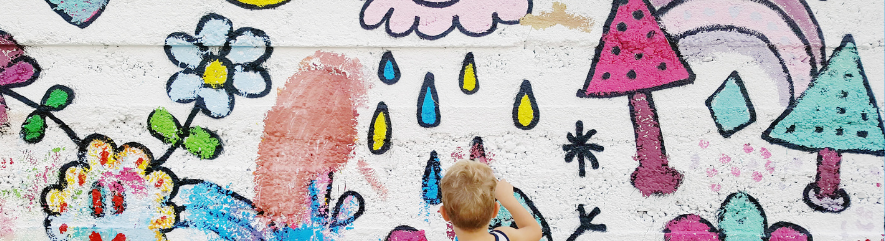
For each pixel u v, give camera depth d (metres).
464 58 2.16
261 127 2.17
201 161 2.17
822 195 2.13
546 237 2.16
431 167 2.16
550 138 2.15
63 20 2.15
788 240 2.13
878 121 2.12
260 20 2.15
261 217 2.17
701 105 2.14
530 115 2.15
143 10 2.15
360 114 2.17
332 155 2.18
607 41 2.15
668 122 2.15
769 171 2.14
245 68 2.16
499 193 1.98
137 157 2.16
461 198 1.73
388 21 2.15
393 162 2.17
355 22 2.16
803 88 2.13
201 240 2.17
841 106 2.13
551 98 2.15
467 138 2.16
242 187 2.17
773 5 2.14
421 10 2.15
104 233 2.17
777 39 2.13
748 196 2.14
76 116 2.15
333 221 2.18
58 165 2.16
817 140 2.13
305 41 2.16
